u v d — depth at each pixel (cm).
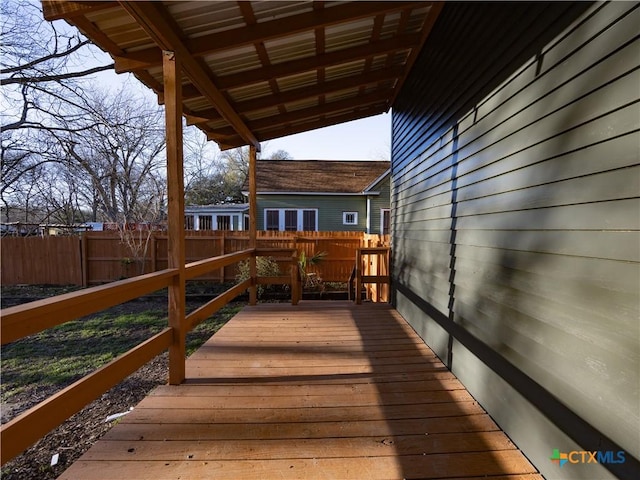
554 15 144
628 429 108
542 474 148
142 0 181
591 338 123
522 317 166
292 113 422
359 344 322
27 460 206
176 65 226
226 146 454
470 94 226
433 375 252
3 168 995
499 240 188
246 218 1548
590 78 124
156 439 175
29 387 312
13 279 803
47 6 182
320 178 1351
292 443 171
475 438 175
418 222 348
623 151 110
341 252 830
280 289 724
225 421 192
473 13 223
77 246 809
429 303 311
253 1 204
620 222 111
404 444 170
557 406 140
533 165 158
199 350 308
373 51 299
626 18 109
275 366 271
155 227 970
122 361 179
